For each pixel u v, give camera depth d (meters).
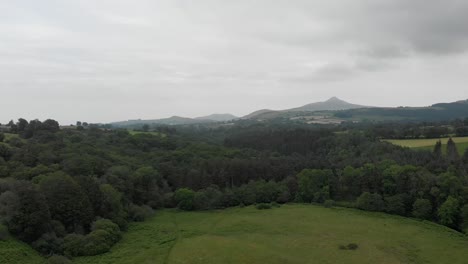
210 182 125.88
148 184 111.81
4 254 59.66
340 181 118.62
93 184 85.12
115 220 83.81
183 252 71.62
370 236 82.94
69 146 119.38
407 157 128.50
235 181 131.50
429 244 77.75
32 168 89.38
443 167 114.12
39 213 67.50
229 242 78.25
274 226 91.19
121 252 71.06
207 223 95.50
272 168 135.38
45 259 63.19
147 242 77.50
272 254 71.50
